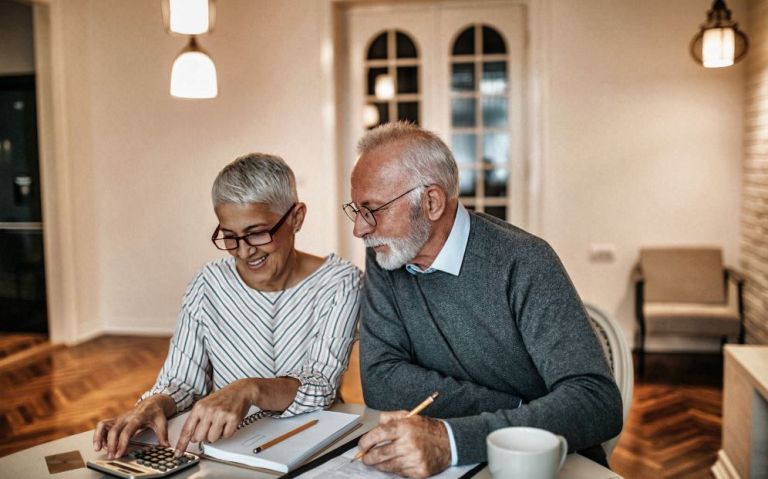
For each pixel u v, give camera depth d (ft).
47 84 18.54
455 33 18.72
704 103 17.20
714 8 14.56
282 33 18.84
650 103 17.39
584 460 4.33
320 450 4.52
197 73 11.80
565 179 17.85
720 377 15.31
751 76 16.29
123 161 19.90
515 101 18.65
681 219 17.47
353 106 19.36
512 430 3.82
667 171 17.44
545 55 17.71
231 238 5.65
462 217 5.27
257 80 19.06
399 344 5.57
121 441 4.48
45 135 18.69
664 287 16.78
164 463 4.28
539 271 5.08
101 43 19.71
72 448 4.64
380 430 4.07
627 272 17.74
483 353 5.32
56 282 18.89
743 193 17.10
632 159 17.56
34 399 14.16
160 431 4.67
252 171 5.57
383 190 4.96
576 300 5.05
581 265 17.94
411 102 19.11
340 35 19.20
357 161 5.11
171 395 5.42
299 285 6.08
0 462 4.42
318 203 18.98
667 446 11.34
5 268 19.85
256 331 5.99
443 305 5.33
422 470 3.98
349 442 4.52
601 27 17.44
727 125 17.15
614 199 17.70
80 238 19.43
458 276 5.24
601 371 4.68
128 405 13.66
